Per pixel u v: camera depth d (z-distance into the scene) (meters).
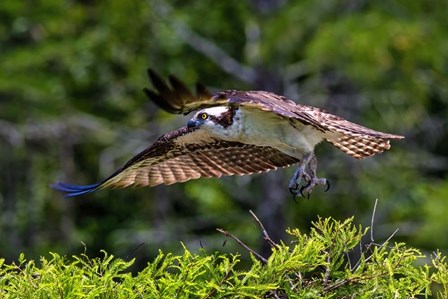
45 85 22.78
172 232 22.23
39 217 22.64
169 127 22.39
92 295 7.41
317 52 19.67
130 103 23.61
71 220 22.80
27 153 23.00
